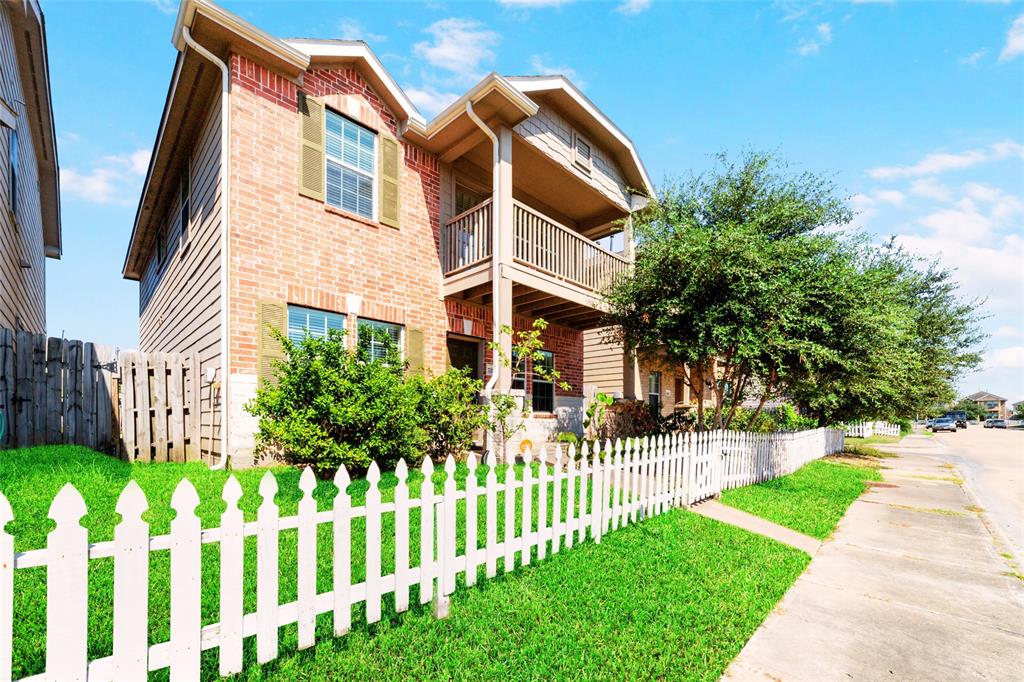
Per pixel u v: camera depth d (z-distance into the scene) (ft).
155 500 15.99
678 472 22.09
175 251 36.04
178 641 7.72
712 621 11.59
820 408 57.11
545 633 10.55
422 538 11.18
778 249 25.90
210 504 16.20
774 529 19.80
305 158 26.40
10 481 15.02
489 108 29.12
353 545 14.24
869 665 10.12
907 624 11.99
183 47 23.75
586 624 10.99
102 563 11.78
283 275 25.05
